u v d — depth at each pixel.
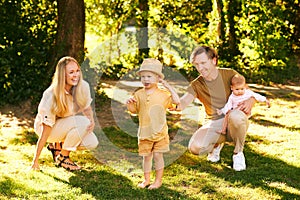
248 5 10.36
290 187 4.40
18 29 8.16
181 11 11.68
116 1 12.38
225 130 4.94
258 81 10.08
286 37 10.48
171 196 4.19
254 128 6.50
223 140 5.04
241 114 4.79
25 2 8.31
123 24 12.26
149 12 11.36
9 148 5.55
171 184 4.48
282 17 10.38
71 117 4.81
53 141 4.85
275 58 10.42
